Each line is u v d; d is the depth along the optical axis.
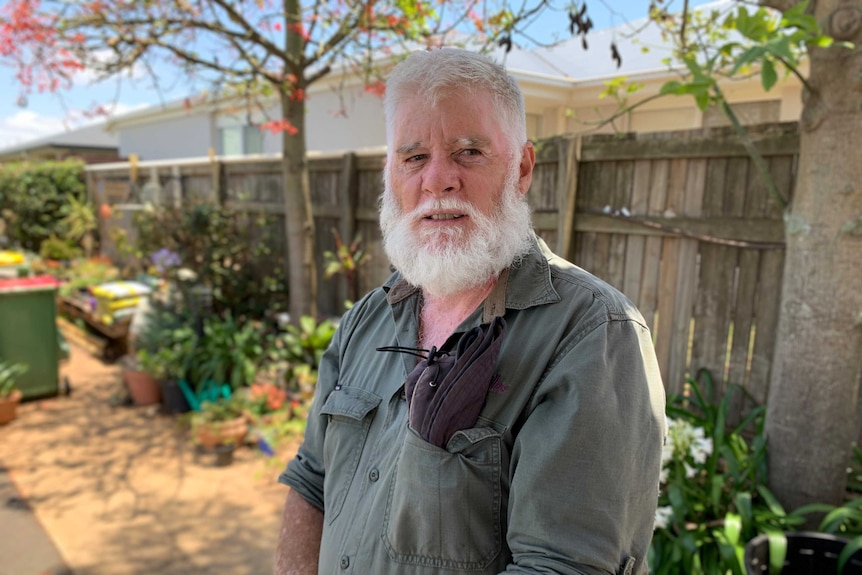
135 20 3.92
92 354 6.12
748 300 2.76
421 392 1.01
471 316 1.12
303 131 4.67
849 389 2.20
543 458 0.91
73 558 2.80
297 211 4.73
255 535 3.00
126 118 12.37
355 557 1.11
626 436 0.92
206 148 10.97
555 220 3.33
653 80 5.48
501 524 0.98
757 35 2.06
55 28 3.74
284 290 5.59
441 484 0.97
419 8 3.07
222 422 3.89
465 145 1.10
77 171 10.52
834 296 2.14
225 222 5.59
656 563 2.18
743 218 2.73
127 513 3.19
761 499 2.39
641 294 3.12
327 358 1.47
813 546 2.02
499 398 1.00
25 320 4.70
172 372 4.63
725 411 2.62
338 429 1.27
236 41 4.16
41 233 10.16
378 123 7.23
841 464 2.24
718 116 5.94
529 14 2.49
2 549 2.86
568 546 0.88
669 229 2.92
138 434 4.20
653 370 1.01
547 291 1.06
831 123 2.09
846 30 2.00
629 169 3.09
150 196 7.26
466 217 1.11
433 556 0.99
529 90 6.20
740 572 2.00
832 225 2.13
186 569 2.73
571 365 0.95
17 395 4.45
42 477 3.58
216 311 5.57
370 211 4.73
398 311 1.32
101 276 7.88
